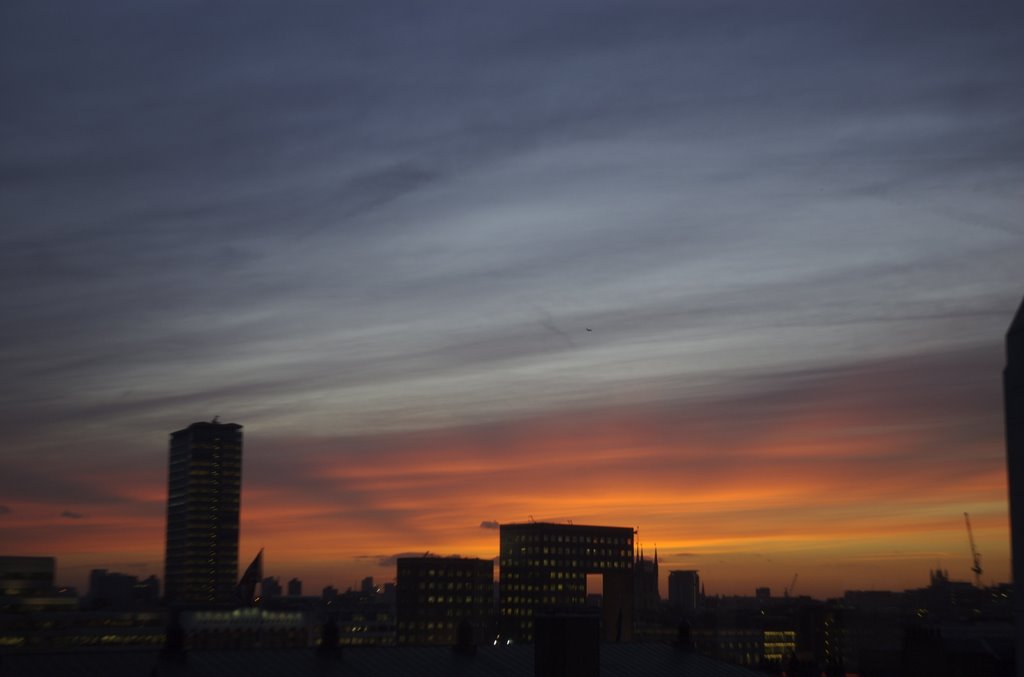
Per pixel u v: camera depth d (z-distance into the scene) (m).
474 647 149.75
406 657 143.75
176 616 156.50
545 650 122.75
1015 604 47.91
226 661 133.38
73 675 123.12
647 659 159.12
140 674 125.94
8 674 121.25
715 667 158.12
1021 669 47.19
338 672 135.75
